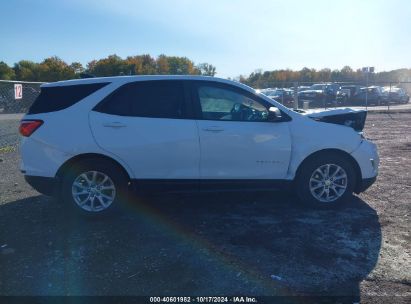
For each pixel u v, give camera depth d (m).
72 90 5.41
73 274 3.96
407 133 14.45
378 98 33.62
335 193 5.84
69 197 5.30
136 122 5.33
